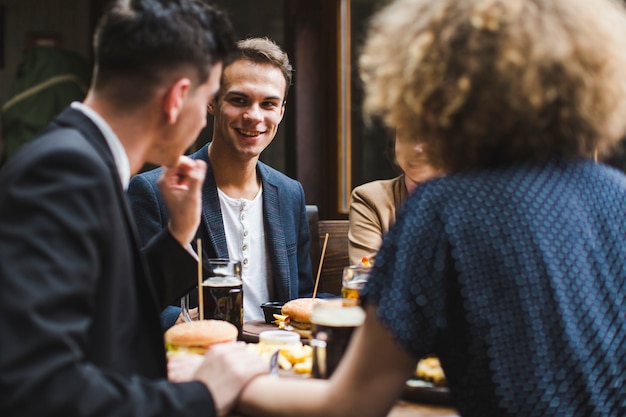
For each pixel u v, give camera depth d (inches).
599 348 32.9
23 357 31.7
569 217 33.1
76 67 197.0
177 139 46.1
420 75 33.5
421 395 47.0
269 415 37.9
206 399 38.1
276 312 70.5
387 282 33.6
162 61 43.5
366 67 37.6
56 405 32.2
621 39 33.7
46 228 33.9
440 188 33.6
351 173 146.5
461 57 32.4
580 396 32.6
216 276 63.6
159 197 77.9
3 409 31.7
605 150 36.9
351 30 142.8
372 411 33.6
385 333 32.9
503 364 32.0
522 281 31.8
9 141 190.4
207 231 80.1
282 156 172.6
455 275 32.3
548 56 31.6
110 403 34.4
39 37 207.2
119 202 41.1
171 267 57.6
